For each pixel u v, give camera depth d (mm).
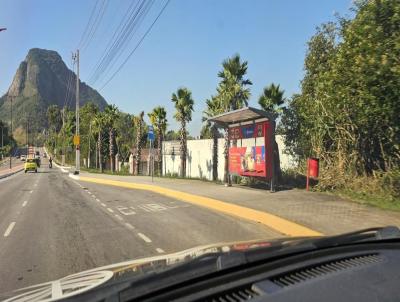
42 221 14477
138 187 27812
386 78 11898
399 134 14531
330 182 17688
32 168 64688
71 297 2383
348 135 16969
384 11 12125
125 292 2281
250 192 19234
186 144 34500
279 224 12102
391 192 14820
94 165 86188
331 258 2795
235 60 29734
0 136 167875
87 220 14469
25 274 7992
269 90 26172
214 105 33219
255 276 2443
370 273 2463
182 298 2189
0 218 15570
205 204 17250
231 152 22156
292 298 2121
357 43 13258
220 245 3883
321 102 17703
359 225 11227
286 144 22109
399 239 3338
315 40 20344
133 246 10242
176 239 10977
